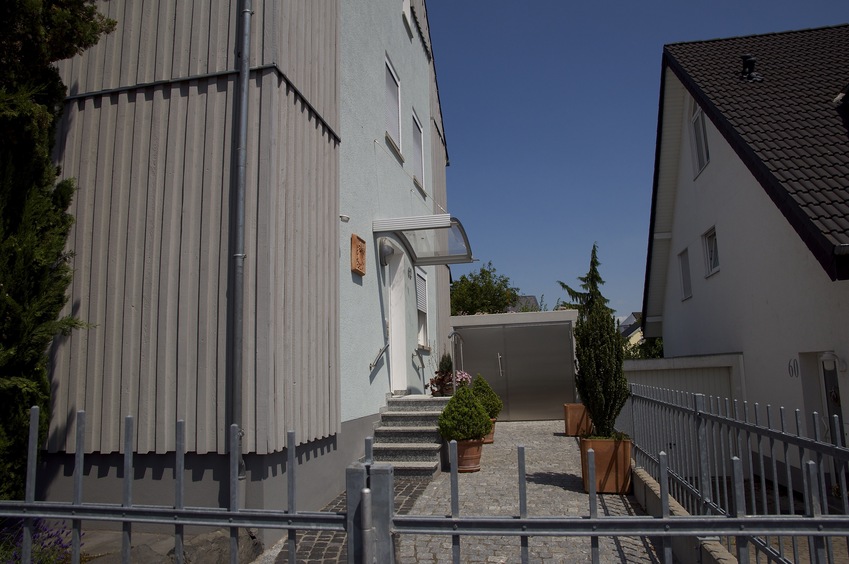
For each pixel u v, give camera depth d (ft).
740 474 8.97
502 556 15.89
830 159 28.35
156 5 20.15
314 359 21.07
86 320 18.94
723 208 37.17
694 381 36.35
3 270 14.20
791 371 29.32
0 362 13.97
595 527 8.71
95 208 19.51
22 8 14.02
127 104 19.81
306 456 20.59
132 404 18.31
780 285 30.22
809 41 41.22
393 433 27.99
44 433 15.49
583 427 40.24
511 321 52.03
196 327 18.33
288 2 20.24
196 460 17.84
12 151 14.84
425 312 43.65
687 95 42.86
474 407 27.81
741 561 8.63
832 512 23.49
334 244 23.63
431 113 49.57
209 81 19.30
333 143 24.17
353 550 8.61
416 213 41.19
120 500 18.16
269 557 16.44
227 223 18.53
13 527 13.34
